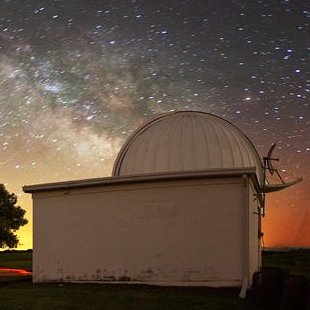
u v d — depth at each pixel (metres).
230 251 15.26
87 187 17.50
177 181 16.02
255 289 13.37
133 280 16.28
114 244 16.75
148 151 18.89
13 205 37.47
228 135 19.08
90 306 12.51
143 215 16.39
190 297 13.64
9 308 12.30
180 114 20.12
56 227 18.06
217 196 15.57
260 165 20.08
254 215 17.00
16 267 28.44
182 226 15.84
